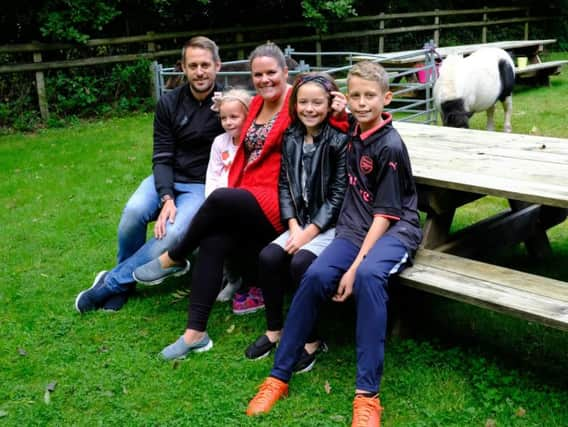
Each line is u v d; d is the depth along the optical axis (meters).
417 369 2.85
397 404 2.63
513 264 3.88
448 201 3.16
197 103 3.66
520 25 16.34
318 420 2.55
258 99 3.29
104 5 9.81
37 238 4.73
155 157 3.69
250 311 3.46
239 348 3.13
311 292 2.67
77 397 2.79
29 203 5.56
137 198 3.62
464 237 3.36
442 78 6.36
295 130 3.05
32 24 9.87
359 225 2.84
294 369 2.88
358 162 2.85
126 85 10.12
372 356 2.53
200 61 3.51
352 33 13.06
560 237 4.29
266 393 2.66
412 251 2.80
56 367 3.03
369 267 2.61
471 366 2.86
